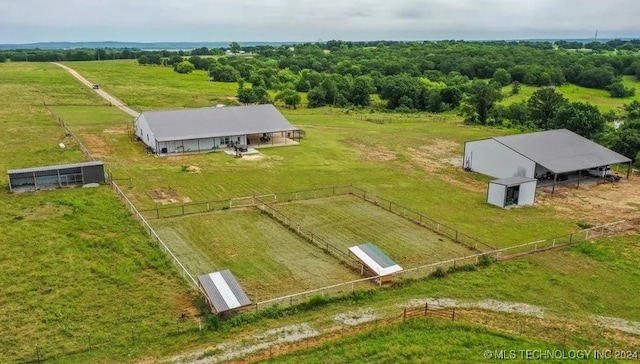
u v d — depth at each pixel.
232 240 34.09
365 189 47.44
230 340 22.36
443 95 115.19
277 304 25.47
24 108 81.69
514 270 30.72
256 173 51.59
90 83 115.06
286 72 146.50
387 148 66.50
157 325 23.36
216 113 66.06
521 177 46.03
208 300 24.91
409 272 29.83
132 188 44.50
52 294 25.72
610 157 52.38
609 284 29.31
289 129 66.38
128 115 82.75
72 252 30.25
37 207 37.25
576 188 49.19
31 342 21.88
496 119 91.69
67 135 64.00
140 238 32.97
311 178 50.50
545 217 40.78
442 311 25.50
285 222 37.75
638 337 24.05
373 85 132.38
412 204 43.38
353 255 31.36
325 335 22.91
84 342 21.95
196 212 39.34
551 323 24.94
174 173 50.25
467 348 22.30
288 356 21.14
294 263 30.75
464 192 47.50
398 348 21.80
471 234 36.66
